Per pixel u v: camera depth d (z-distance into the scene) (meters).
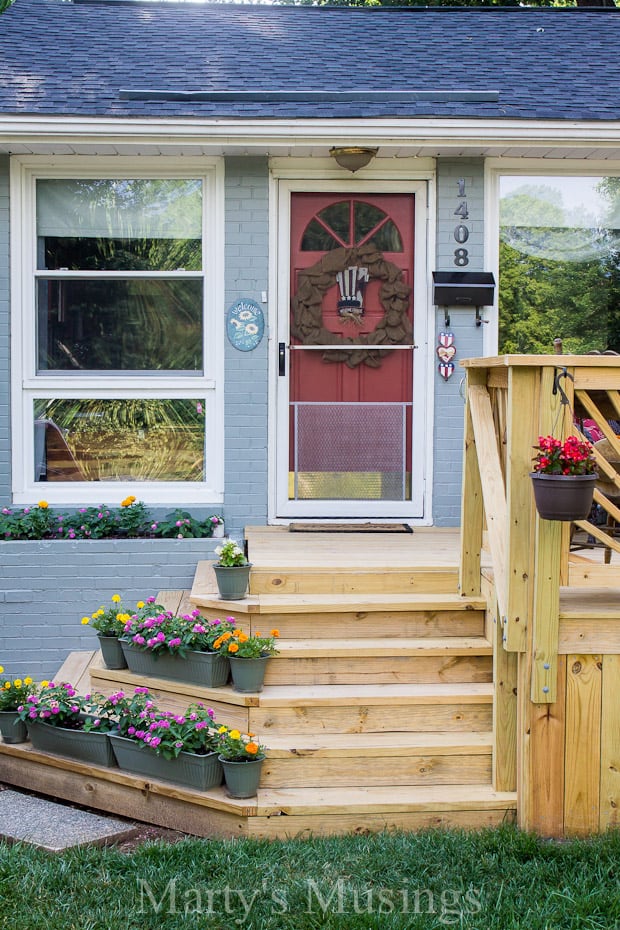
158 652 4.72
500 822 4.19
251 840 3.99
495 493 4.43
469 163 6.42
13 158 6.28
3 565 6.05
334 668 4.69
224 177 6.34
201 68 6.75
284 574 5.07
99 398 6.42
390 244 6.55
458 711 4.51
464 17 8.22
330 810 4.10
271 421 6.48
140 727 4.36
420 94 6.12
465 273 6.41
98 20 7.75
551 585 4.06
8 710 4.84
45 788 4.70
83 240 6.41
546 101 6.27
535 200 6.56
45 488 6.40
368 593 5.08
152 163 6.34
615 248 6.61
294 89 6.40
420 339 6.55
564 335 6.62
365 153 6.11
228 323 6.36
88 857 3.84
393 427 6.57
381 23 8.02
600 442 5.14
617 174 6.55
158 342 6.45
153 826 4.33
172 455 6.46
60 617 6.08
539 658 4.07
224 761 4.13
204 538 6.19
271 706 4.43
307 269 6.53
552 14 8.36
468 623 4.94
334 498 6.58
